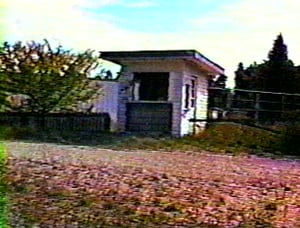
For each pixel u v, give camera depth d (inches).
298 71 1449.3
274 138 704.4
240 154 613.3
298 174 452.4
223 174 431.5
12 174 313.0
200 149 638.5
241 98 917.2
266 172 458.9
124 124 795.4
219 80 1298.0
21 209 253.9
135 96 794.8
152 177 385.4
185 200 310.5
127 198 303.6
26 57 761.0
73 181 336.2
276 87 1446.9
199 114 855.1
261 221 273.1
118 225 250.7
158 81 784.9
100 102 876.0
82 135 705.0
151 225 254.7
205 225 260.8
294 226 266.4
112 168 414.9
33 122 757.9
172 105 774.5
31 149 514.6
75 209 268.8
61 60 810.8
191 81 819.4
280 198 333.7
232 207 300.8
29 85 764.6
